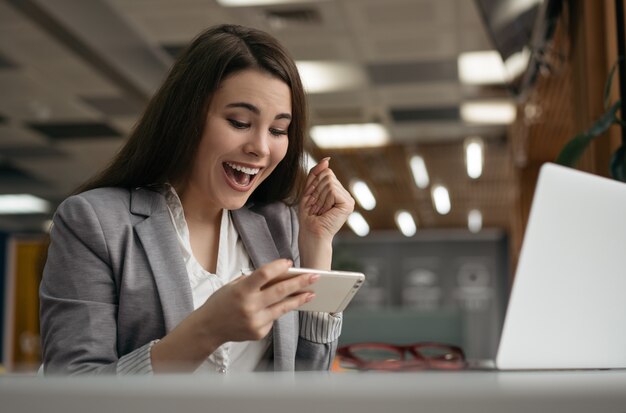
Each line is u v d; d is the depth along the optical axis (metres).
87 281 1.28
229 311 0.97
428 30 6.48
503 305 19.72
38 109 8.27
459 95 8.30
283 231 1.54
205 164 1.39
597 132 2.16
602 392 0.46
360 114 9.08
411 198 14.74
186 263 1.39
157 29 6.44
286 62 1.40
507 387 0.44
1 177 11.62
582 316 1.13
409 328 5.64
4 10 5.75
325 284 1.15
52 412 0.42
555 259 1.12
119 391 0.42
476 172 12.14
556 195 1.12
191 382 0.43
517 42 3.89
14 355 13.07
